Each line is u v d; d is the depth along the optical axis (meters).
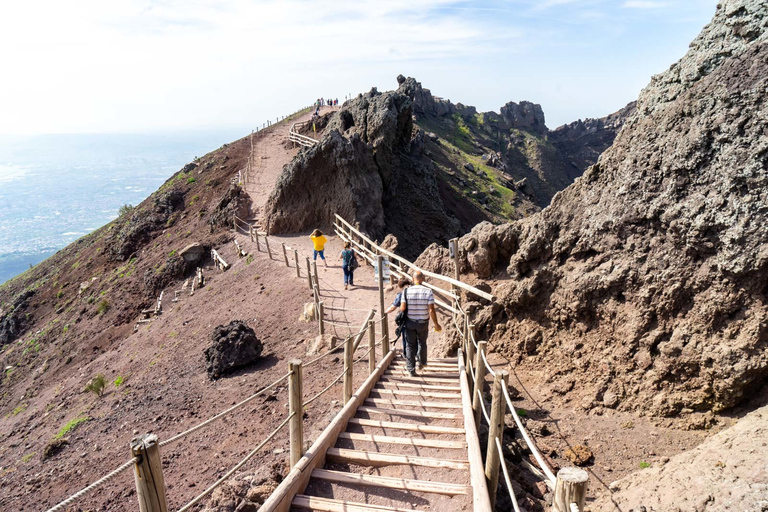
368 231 23.98
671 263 7.15
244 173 34.22
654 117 7.82
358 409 6.77
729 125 6.50
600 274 8.00
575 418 7.61
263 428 8.16
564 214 8.91
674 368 6.96
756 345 6.16
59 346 26.25
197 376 12.51
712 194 6.57
